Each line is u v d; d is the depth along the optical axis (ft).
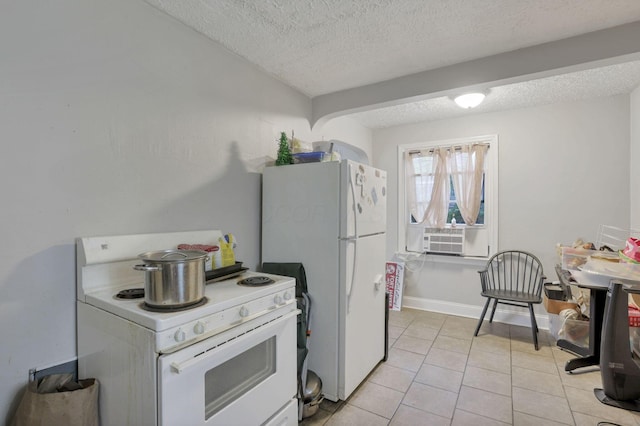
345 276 6.42
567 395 6.81
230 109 6.78
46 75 4.12
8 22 3.81
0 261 3.82
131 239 4.91
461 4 5.15
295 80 8.16
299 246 6.92
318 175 6.70
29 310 4.04
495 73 6.87
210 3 5.16
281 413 5.05
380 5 5.17
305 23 5.71
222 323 4.09
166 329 3.47
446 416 6.16
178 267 3.79
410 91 7.83
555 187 10.40
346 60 7.11
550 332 9.92
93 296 4.23
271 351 4.92
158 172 5.43
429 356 8.64
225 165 6.69
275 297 4.95
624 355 6.32
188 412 3.65
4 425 3.84
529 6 5.21
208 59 6.27
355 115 11.52
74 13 4.36
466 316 11.78
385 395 6.85
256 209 7.48
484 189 11.55
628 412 6.22
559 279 9.68
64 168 4.31
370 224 7.42
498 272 11.21
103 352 4.04
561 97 9.77
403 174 12.98
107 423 4.01
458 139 11.78
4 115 3.81
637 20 5.62
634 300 7.15
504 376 7.61
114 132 4.83
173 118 5.65
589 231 9.98
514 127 10.92
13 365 3.92
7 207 3.85
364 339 7.25
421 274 12.63
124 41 4.92
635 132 9.05
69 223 4.37
